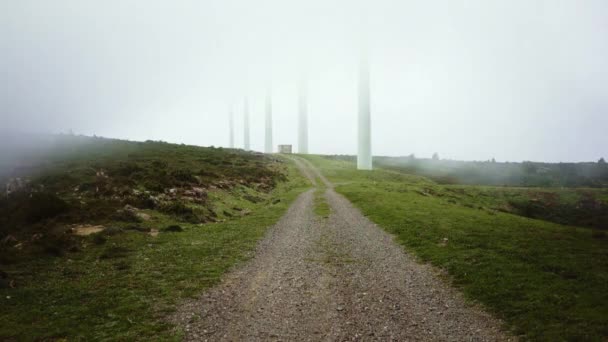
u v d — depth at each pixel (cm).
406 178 8550
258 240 2236
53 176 3631
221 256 1855
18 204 2464
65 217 2312
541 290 1330
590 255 1819
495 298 1281
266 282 1480
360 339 1001
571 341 966
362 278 1543
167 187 3588
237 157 8062
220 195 3812
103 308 1193
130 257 1772
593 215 6234
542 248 1939
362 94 9788
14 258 1638
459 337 1017
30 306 1195
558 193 7325
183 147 8362
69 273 1527
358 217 3131
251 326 1076
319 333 1034
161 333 1026
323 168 8844
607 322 1067
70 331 1030
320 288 1416
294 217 3108
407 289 1409
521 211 6200
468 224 2641
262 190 4922
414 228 2506
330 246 2117
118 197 2916
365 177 7931
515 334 1030
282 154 12194
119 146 7219
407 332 1048
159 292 1343
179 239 2166
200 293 1341
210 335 1016
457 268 1622
